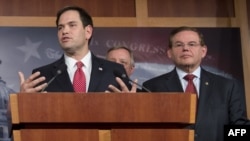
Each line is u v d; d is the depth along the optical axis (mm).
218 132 3689
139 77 5336
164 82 3975
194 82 3957
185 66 3965
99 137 2402
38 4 5465
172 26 5578
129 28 5469
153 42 5465
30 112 2361
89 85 3293
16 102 2361
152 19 5578
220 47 5555
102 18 5492
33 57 5262
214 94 3838
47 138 2367
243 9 5723
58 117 2373
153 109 2430
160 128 2484
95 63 3441
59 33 3512
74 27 3463
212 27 5621
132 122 2416
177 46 4008
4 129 5066
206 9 5711
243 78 5508
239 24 5672
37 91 2754
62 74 3348
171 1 5688
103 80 3316
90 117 2389
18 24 5344
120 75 3305
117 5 5586
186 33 4012
